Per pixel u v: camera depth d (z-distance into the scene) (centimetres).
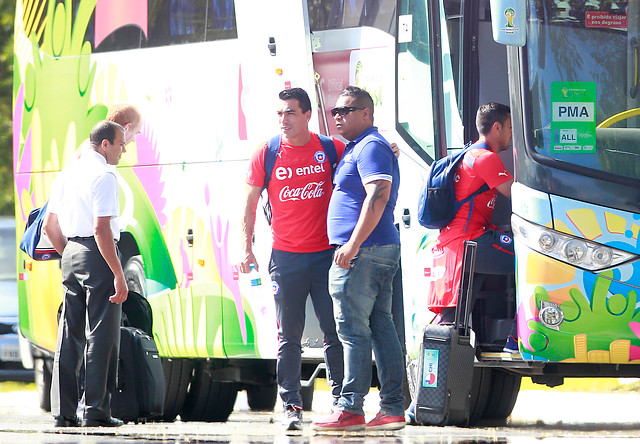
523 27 2934
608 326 2944
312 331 3469
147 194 4009
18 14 4762
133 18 4091
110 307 3116
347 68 3431
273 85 3584
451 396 2984
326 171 3081
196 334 3838
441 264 3148
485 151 3119
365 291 2930
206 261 3809
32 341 4584
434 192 3122
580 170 2972
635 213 2948
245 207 3122
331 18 3472
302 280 3098
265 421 4091
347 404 2978
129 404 3291
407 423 3284
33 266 4575
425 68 3238
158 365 3322
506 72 3394
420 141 3247
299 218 3078
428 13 3222
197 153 3847
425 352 3002
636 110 3002
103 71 4191
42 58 4525
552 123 2995
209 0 3819
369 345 2961
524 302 2989
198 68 3847
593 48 3019
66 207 3136
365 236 2875
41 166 4506
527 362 3053
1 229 6600
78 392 3219
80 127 4288
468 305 3041
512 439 2864
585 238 2955
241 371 3969
